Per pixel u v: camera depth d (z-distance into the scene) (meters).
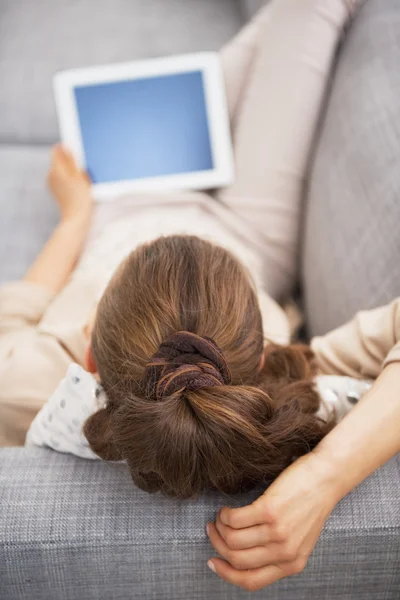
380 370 0.72
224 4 1.73
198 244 0.62
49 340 0.83
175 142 1.24
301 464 0.57
